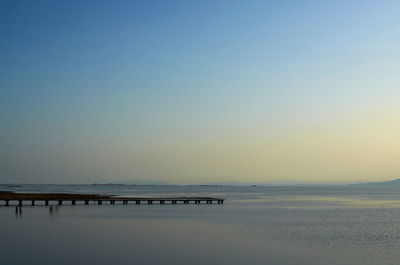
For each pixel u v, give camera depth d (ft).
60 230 122.93
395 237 116.88
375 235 120.67
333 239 112.06
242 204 278.67
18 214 172.65
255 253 91.40
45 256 85.71
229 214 189.06
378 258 87.25
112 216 170.09
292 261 83.97
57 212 185.78
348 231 129.59
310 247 99.19
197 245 100.32
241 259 85.46
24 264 79.30
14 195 237.04
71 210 199.21
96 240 105.60
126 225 138.21
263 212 204.03
